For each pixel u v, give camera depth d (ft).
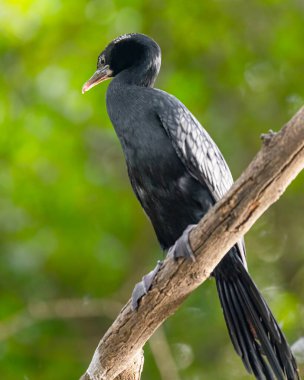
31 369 44.68
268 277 48.11
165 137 28.96
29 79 49.16
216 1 49.93
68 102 48.67
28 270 45.39
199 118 48.80
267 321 25.80
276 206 49.11
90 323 46.44
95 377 27.17
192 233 24.16
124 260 46.57
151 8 49.67
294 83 49.90
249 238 48.55
